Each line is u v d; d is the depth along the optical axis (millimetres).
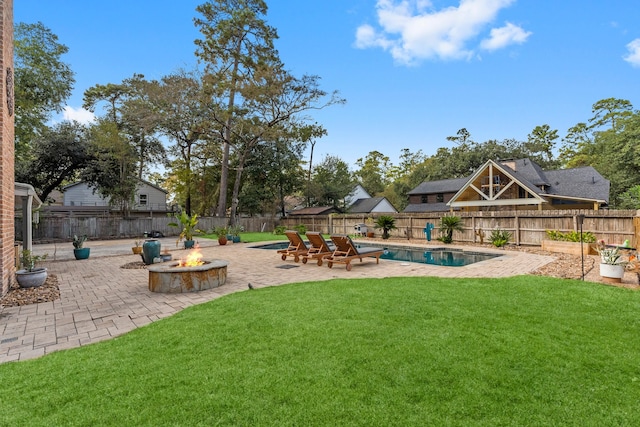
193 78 21922
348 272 7641
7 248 6184
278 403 2131
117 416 2027
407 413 2018
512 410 2055
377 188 50469
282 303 4566
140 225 22938
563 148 45188
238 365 2670
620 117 33812
